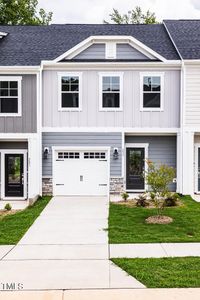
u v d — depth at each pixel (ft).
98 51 63.62
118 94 62.90
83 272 26.91
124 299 22.38
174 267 27.40
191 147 61.52
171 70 62.75
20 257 30.73
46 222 44.21
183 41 66.64
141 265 27.91
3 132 61.05
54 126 62.85
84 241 35.68
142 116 62.95
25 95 60.90
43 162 62.95
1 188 64.08
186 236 36.86
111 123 62.95
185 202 55.52
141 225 41.73
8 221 44.88
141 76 62.64
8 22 102.94
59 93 62.54
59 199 59.82
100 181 63.36
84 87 62.75
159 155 65.46
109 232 38.83
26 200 62.80
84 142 62.95
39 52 65.10
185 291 23.34
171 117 62.95
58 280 25.40
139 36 71.77
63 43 68.69
